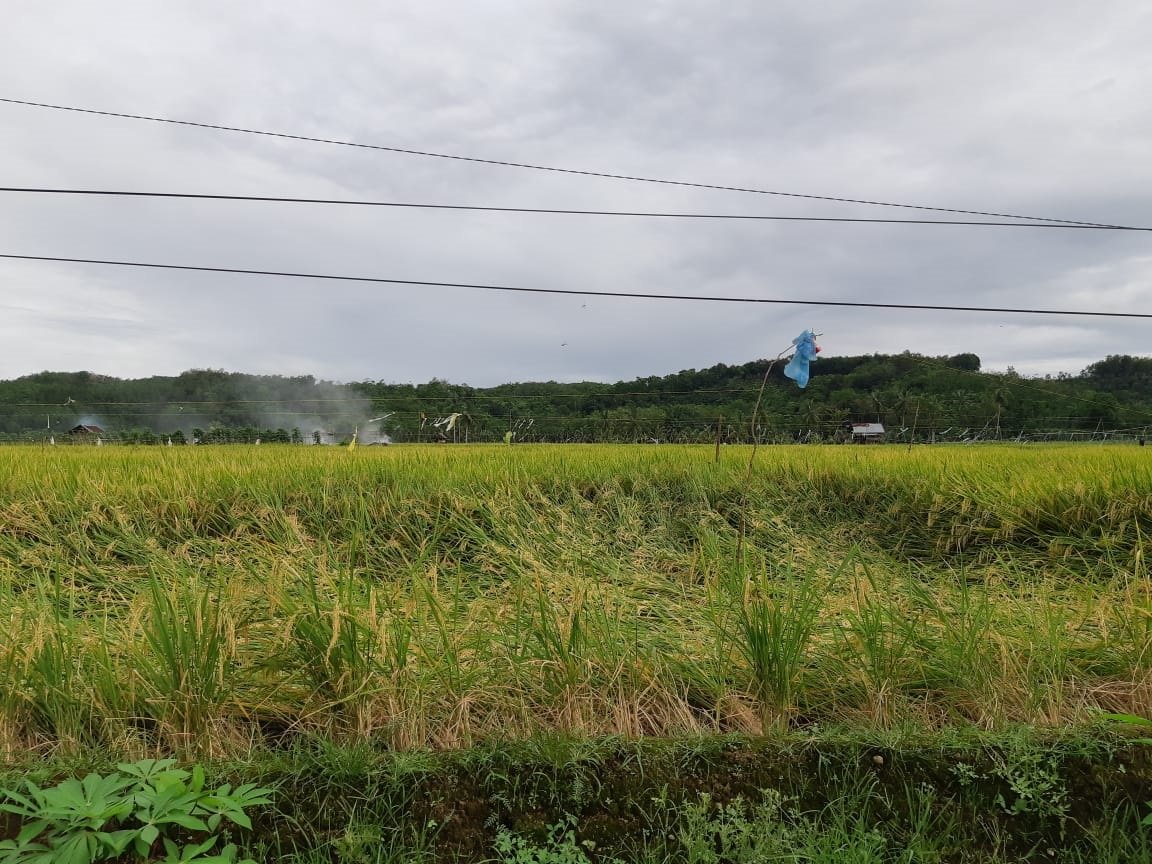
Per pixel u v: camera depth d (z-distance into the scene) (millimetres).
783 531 7105
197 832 2582
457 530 6906
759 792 2934
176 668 3086
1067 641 4047
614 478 8812
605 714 3418
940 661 3783
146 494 7141
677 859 2695
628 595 5266
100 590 5281
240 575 4523
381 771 2822
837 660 3754
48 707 3115
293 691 3391
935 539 7246
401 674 3336
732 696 3516
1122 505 6879
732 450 13961
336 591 3758
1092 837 2828
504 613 4223
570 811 2814
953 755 3084
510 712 3398
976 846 2822
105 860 2398
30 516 6504
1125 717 2775
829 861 2602
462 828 2734
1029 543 7027
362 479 8164
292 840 2617
